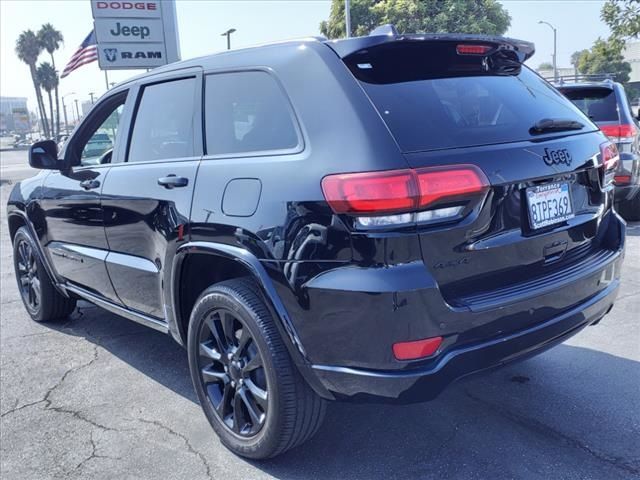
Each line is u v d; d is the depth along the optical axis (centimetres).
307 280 247
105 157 425
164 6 1561
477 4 2559
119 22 1525
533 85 322
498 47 303
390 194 229
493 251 252
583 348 408
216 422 312
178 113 340
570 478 271
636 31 1309
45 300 500
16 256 536
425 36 271
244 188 276
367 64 266
